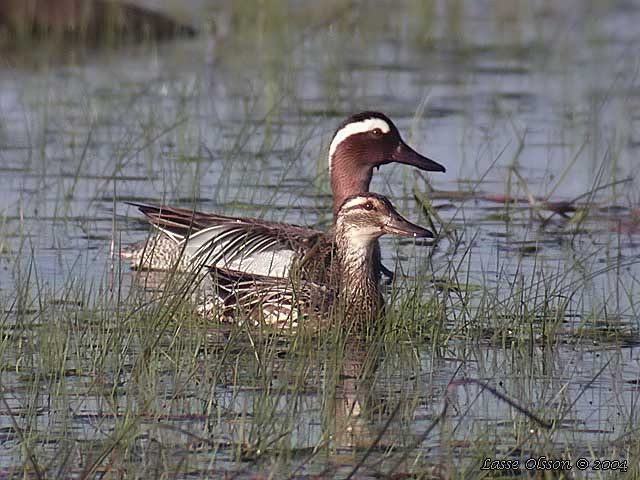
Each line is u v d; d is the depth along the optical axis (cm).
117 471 975
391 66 2783
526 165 2075
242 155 2075
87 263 1588
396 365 1266
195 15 3183
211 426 1069
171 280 1366
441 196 1923
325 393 1159
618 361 1277
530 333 1324
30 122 2230
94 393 1141
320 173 1877
